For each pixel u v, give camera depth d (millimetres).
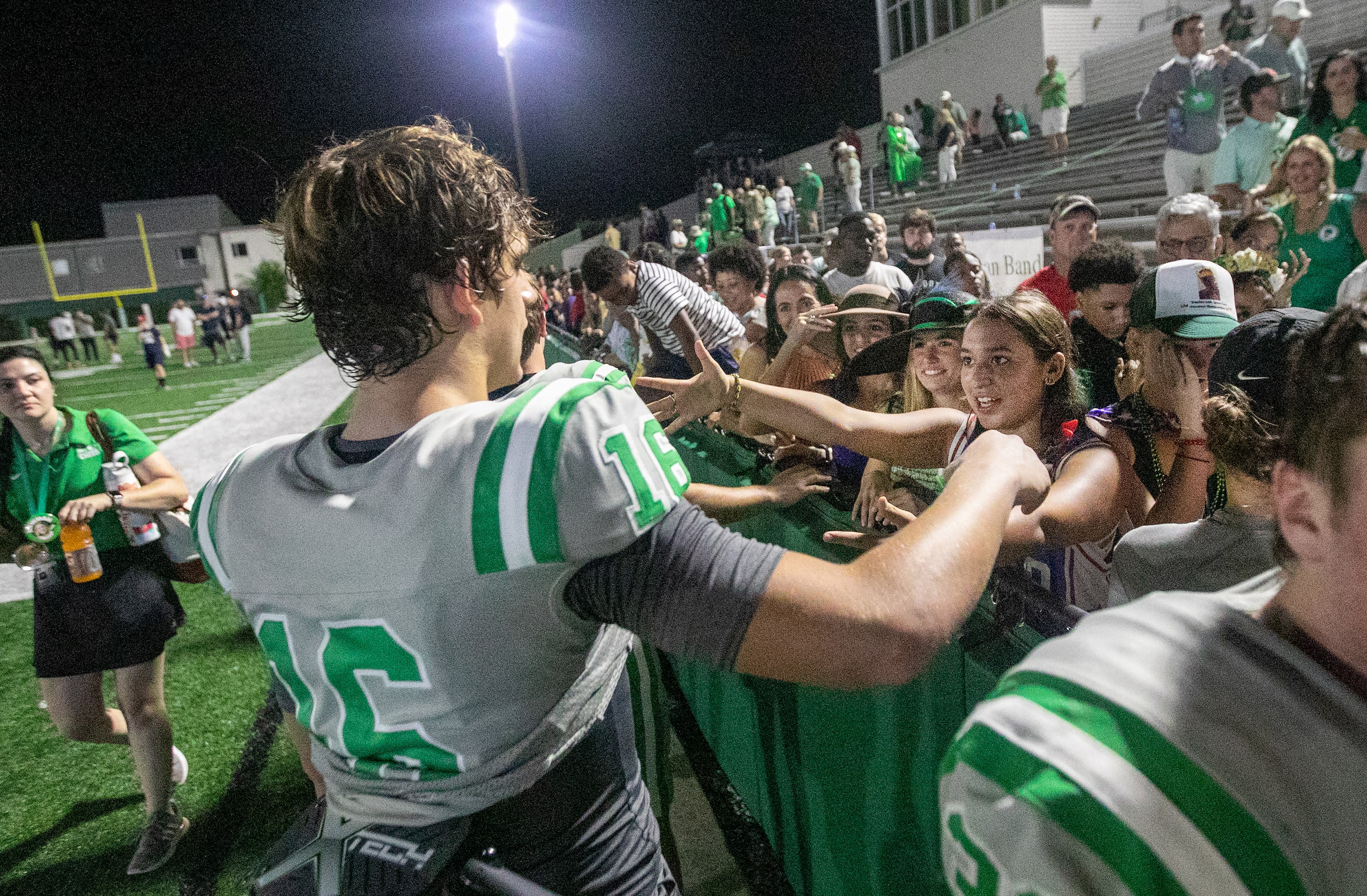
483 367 896
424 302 822
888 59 21016
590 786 929
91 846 2793
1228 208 4926
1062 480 1445
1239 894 457
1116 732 481
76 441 2566
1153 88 6262
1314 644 515
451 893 821
